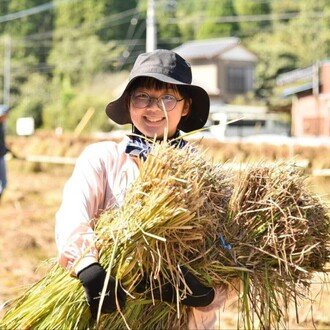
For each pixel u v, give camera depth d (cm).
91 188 387
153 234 360
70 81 9606
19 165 2866
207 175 376
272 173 401
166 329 386
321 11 9612
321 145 2702
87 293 355
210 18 10912
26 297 395
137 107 406
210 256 380
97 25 10456
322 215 409
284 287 394
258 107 6744
